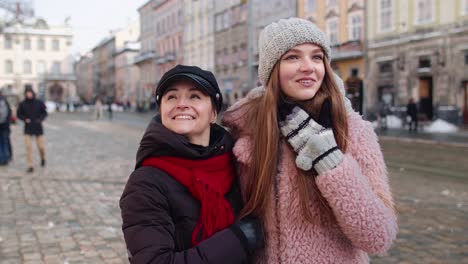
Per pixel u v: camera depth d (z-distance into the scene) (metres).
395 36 25.97
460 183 7.95
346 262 1.59
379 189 1.59
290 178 1.59
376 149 1.65
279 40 1.64
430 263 4.12
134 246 1.43
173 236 1.47
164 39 60.16
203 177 1.55
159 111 1.69
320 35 1.66
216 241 1.46
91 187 7.55
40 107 9.57
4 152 10.39
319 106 1.65
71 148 14.04
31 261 4.09
